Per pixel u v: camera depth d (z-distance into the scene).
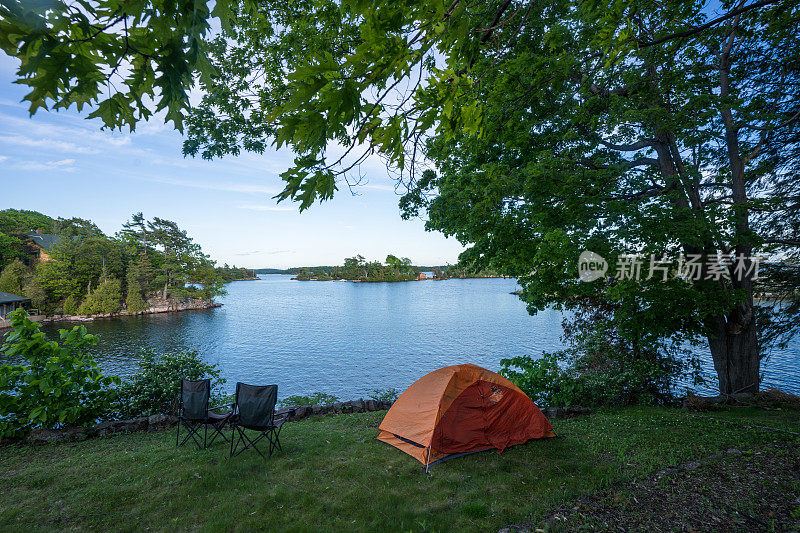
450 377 6.84
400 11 1.66
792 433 6.78
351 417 8.74
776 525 4.09
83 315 56.16
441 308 69.12
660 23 4.99
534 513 4.53
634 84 8.45
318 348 35.22
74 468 5.71
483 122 2.47
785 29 7.17
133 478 5.37
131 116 1.61
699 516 4.33
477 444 6.49
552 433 7.21
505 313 60.47
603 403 10.12
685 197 9.12
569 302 11.89
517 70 5.30
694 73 8.66
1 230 64.31
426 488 5.25
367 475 5.60
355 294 109.31
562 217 8.91
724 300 9.14
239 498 4.87
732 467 5.49
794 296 10.88
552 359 11.29
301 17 5.89
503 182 8.74
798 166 10.12
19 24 1.26
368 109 1.85
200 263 73.75
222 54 6.82
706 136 8.33
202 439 7.12
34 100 1.40
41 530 4.17
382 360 30.42
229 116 7.57
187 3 1.49
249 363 29.67
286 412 8.82
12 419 7.03
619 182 9.22
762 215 10.53
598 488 5.11
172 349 34.62
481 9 3.06
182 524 4.32
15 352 6.98
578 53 4.38
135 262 66.56
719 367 10.41
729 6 6.45
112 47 1.47
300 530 4.23
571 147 9.84
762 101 8.99
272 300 91.06
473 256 10.66
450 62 2.20
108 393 7.96
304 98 1.63
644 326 9.77
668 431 7.36
